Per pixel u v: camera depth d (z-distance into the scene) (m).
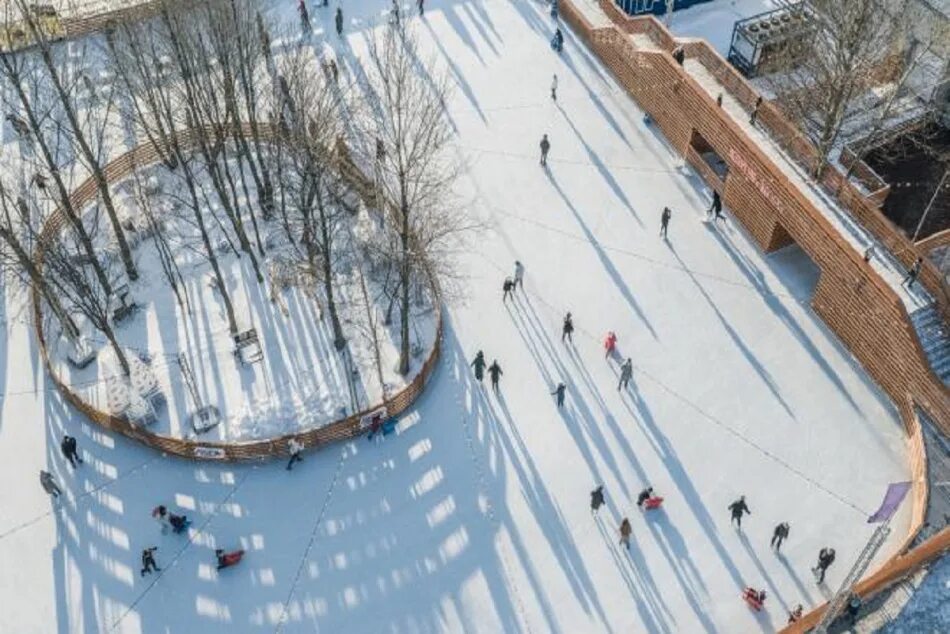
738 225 46.38
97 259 43.34
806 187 43.41
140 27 46.38
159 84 40.22
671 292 43.88
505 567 35.56
